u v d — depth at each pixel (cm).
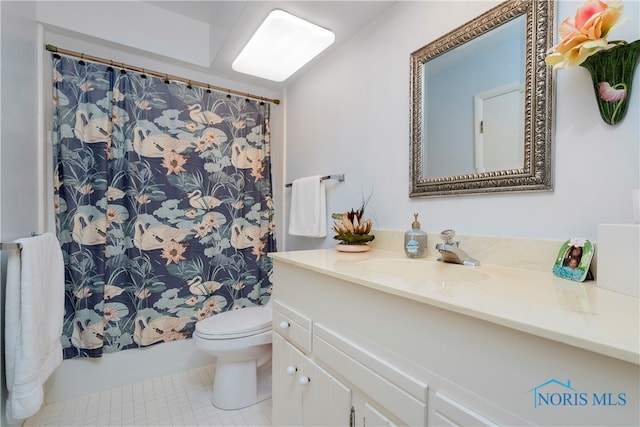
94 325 167
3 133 104
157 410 156
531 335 50
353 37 167
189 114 200
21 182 124
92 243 168
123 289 177
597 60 78
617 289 66
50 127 163
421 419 67
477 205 110
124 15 176
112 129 176
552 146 90
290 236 230
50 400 160
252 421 147
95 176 169
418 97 129
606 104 77
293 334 115
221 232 211
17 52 121
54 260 124
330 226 183
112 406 158
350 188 169
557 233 89
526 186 95
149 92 187
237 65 189
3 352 99
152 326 186
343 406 90
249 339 152
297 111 219
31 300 101
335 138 180
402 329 72
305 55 177
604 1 70
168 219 192
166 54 188
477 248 108
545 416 48
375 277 84
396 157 141
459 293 67
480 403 57
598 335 44
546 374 48
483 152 108
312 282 106
